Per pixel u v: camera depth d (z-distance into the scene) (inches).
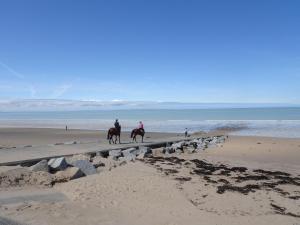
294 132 2041.1
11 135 1975.9
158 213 514.9
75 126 2891.2
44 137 1843.0
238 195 619.5
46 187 670.5
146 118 4015.8
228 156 1143.0
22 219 464.4
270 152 1237.7
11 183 673.6
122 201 567.5
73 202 560.4
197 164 927.0
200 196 604.4
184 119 3607.3
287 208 557.0
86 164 792.3
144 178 703.7
